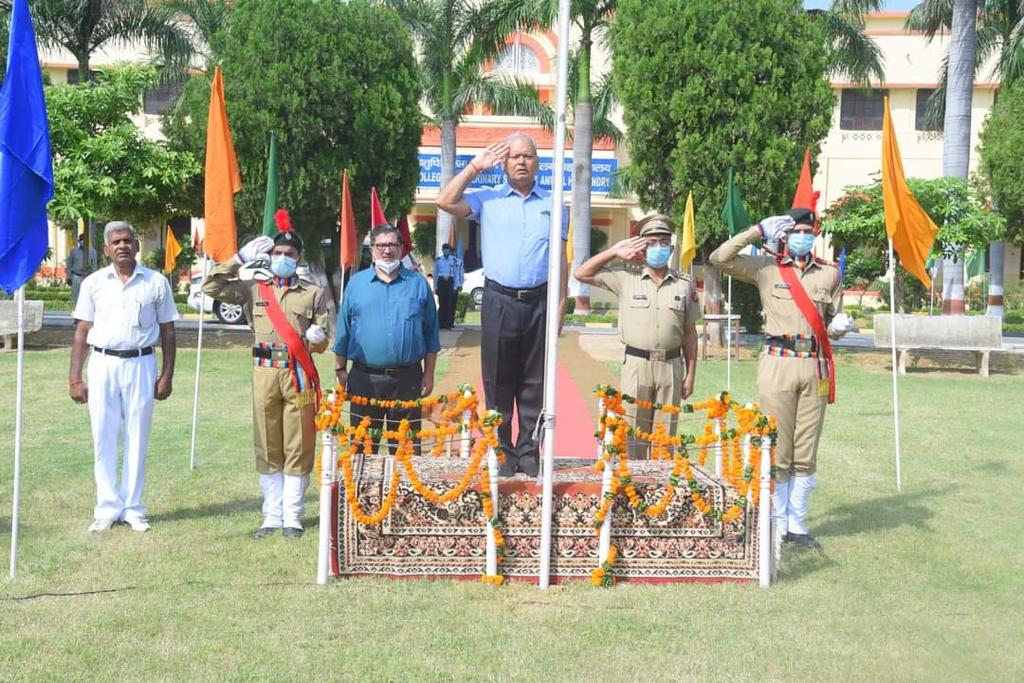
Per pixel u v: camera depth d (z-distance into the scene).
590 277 6.57
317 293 6.65
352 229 11.11
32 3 19.67
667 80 16.98
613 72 18.02
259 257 6.39
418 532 5.54
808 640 4.70
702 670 4.34
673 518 5.55
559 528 5.53
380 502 5.50
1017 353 18.14
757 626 4.86
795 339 6.46
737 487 5.57
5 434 9.67
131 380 6.54
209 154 7.64
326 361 15.62
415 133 18.17
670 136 17.19
